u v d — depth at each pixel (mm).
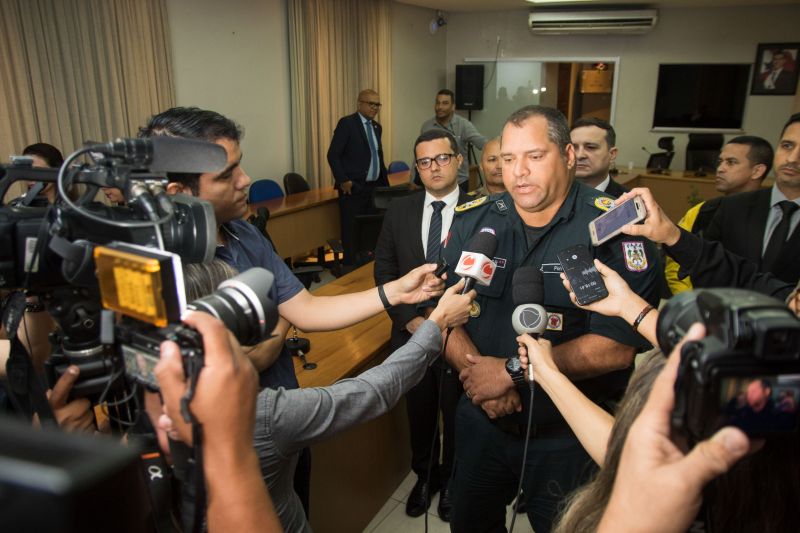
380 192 3490
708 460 424
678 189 6715
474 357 1515
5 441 259
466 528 1674
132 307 565
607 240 1379
